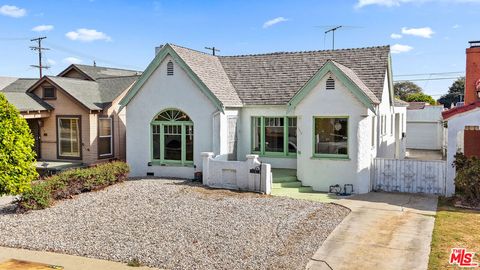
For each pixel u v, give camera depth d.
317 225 11.71
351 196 15.78
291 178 17.62
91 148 22.95
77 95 23.30
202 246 10.01
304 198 15.26
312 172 16.94
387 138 21.67
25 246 10.23
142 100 19.58
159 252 9.64
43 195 13.71
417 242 10.37
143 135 19.66
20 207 13.36
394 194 16.23
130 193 15.67
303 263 9.05
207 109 18.45
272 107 19.42
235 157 19.77
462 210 13.66
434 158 28.58
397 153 26.45
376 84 18.62
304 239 10.55
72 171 15.84
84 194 15.63
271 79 20.89
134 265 8.98
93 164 21.72
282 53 22.69
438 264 8.91
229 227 11.45
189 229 11.29
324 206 13.95
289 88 19.88
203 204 13.95
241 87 20.94
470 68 20.78
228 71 22.36
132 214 12.84
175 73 18.92
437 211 13.49
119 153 24.78
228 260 9.16
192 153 18.98
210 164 16.91
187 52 20.27
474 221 12.27
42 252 9.87
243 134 20.19
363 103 16.02
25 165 10.65
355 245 10.19
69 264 9.09
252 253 9.56
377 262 9.12
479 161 14.47
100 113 23.52
